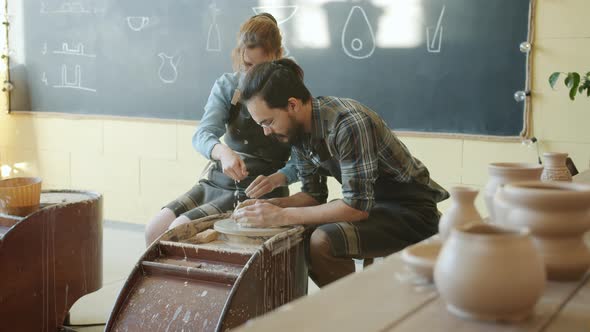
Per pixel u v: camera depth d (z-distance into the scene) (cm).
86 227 261
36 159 505
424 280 102
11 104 509
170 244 208
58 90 488
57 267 251
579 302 94
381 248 213
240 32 256
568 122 315
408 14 347
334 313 90
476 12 329
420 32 346
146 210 462
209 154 253
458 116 341
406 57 351
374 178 205
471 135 338
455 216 120
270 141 267
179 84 436
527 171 133
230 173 239
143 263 203
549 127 320
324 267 208
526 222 103
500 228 95
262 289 192
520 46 318
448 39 338
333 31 372
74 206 254
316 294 98
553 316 89
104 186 478
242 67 257
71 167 491
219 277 190
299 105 204
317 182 238
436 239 125
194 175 438
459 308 88
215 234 216
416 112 353
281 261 200
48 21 484
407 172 220
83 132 480
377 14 357
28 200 243
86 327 288
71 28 475
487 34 328
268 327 85
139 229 467
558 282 103
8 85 505
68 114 485
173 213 263
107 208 479
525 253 86
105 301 321
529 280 85
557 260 102
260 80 202
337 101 208
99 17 462
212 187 273
